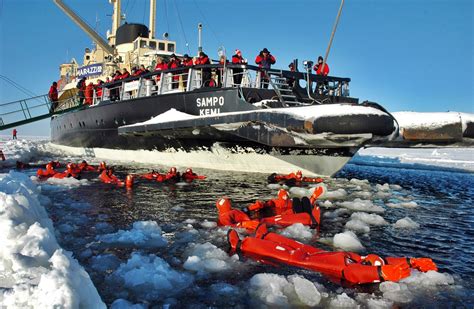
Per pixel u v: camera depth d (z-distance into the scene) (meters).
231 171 9.76
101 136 12.79
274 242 3.43
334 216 5.01
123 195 6.44
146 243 3.67
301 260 3.13
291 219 4.56
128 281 2.69
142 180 8.32
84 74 19.27
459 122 6.38
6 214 2.69
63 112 14.96
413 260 2.94
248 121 7.26
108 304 2.37
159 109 9.87
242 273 2.96
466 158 18.59
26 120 14.34
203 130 8.26
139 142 11.22
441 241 3.96
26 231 2.45
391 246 3.78
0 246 2.26
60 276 1.73
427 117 6.48
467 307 2.42
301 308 2.38
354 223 4.54
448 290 2.68
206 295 2.54
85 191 6.82
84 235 3.95
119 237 3.80
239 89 8.20
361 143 6.38
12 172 5.53
